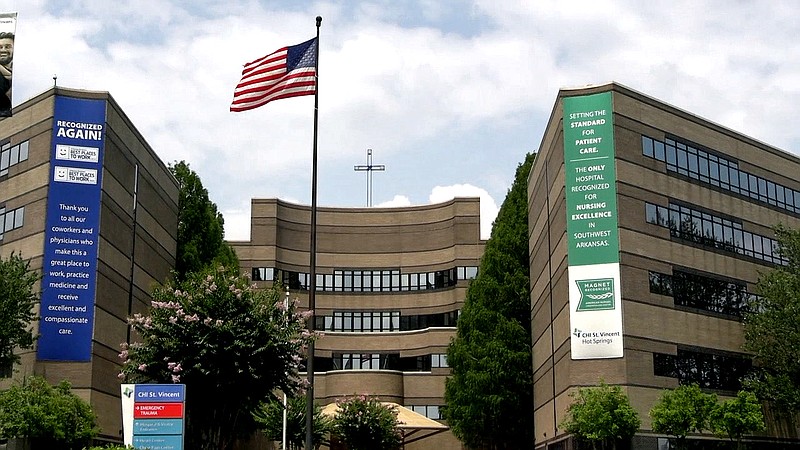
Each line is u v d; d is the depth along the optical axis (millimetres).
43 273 52125
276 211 89375
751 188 62406
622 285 52125
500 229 74438
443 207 91438
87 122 55062
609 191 53312
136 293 61406
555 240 58031
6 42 33625
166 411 31438
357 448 62188
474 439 69375
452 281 89062
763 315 55500
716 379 55938
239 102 34344
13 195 55094
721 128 61031
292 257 90250
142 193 63312
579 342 52156
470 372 68688
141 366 35812
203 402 36594
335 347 87875
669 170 56594
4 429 43656
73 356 52219
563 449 55438
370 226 92188
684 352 54375
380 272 91188
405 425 63656
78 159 54469
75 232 53531
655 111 56656
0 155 56594
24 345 45969
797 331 53469
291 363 37406
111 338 56031
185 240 74625
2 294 43938
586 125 54562
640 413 50969
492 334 69750
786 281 55531
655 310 53344
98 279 54000
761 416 49844
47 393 46531
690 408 48312
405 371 85750
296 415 61156
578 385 51750
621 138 54375
